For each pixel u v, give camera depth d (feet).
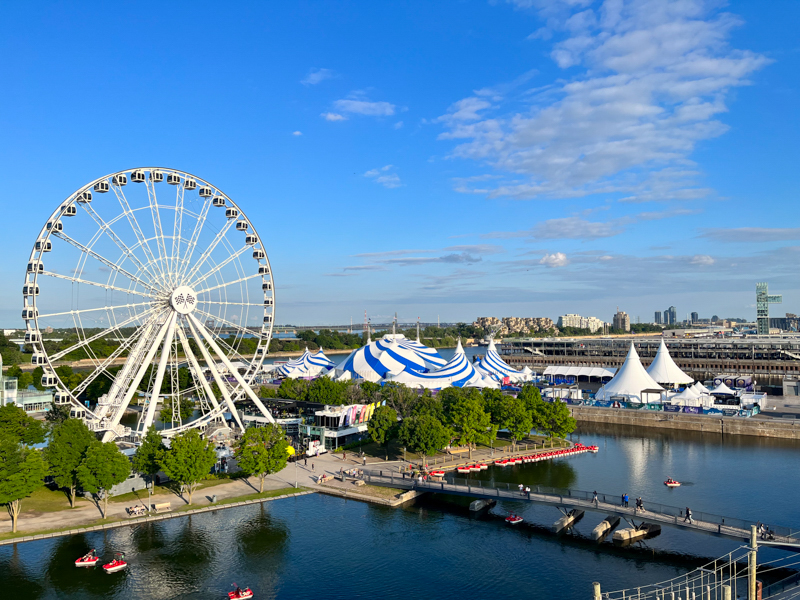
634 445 547.08
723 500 376.89
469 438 470.80
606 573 283.59
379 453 494.18
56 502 365.40
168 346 448.65
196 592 264.11
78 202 416.87
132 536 321.73
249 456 381.81
